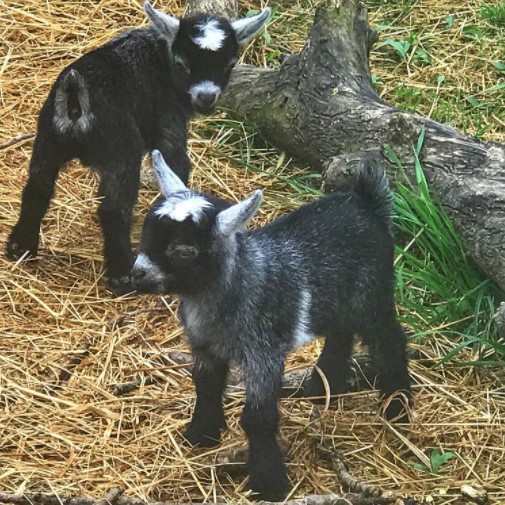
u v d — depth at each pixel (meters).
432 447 1.53
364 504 1.40
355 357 1.65
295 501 1.38
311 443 1.51
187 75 1.85
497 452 1.53
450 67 2.36
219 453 1.49
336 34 2.13
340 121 2.04
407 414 1.56
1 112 2.14
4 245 1.86
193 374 1.47
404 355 1.56
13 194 1.96
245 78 2.21
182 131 1.90
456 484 1.47
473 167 1.84
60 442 1.49
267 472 1.42
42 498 1.37
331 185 1.91
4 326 1.69
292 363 1.66
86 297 1.77
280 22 2.48
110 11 2.42
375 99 2.07
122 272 1.78
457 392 1.63
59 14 2.40
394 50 2.41
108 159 1.78
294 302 1.44
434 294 1.81
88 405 1.55
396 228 1.87
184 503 1.38
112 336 1.69
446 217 1.81
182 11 2.45
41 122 1.78
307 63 2.12
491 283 1.78
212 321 1.41
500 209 1.78
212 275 1.38
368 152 1.93
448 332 1.74
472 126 2.22
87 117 1.76
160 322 1.73
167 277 1.37
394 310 1.55
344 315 1.50
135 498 1.38
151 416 1.55
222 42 1.85
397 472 1.49
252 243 1.44
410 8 2.52
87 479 1.43
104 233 1.78
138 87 1.83
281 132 2.14
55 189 1.93
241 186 2.06
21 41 2.32
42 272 1.81
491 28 2.48
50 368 1.62
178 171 1.90
